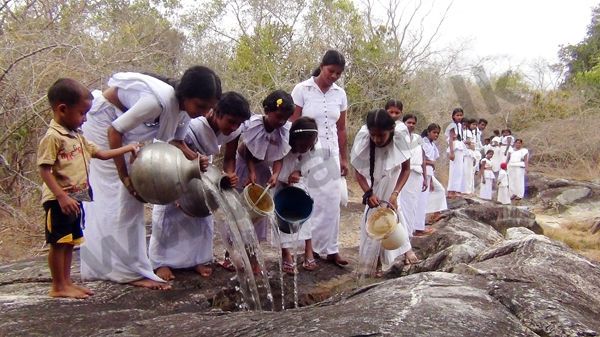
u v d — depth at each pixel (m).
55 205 3.38
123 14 12.69
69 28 9.04
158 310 3.59
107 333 2.82
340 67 5.05
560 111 18.78
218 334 2.57
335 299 3.21
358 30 14.62
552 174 17.62
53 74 7.95
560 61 29.31
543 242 3.87
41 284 4.00
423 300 2.58
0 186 7.82
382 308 2.51
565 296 2.84
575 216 11.85
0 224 7.21
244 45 13.45
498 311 2.53
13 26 8.49
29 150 8.03
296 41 14.52
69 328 3.00
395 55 15.00
